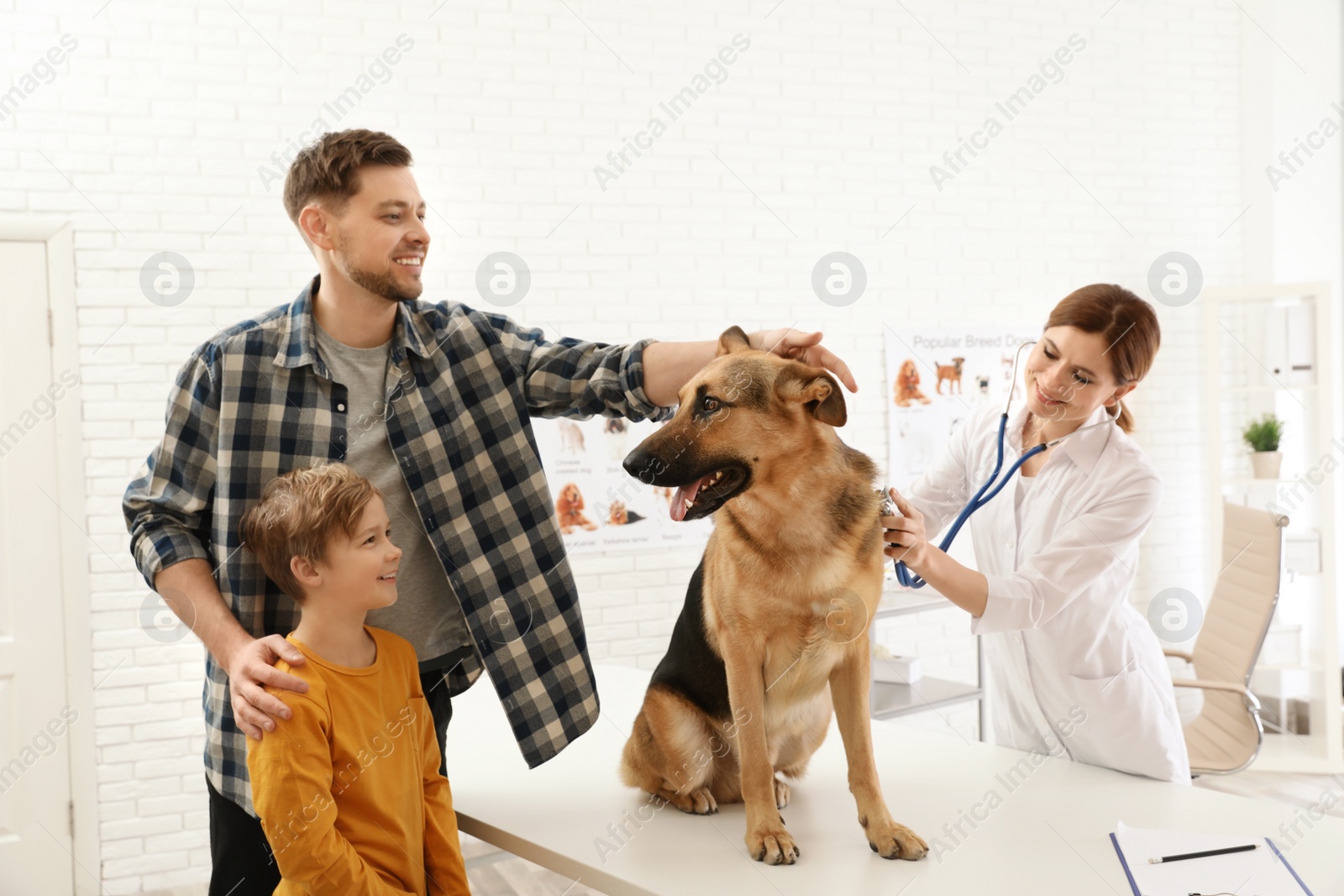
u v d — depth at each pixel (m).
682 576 3.64
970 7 4.04
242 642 1.25
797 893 1.08
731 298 3.73
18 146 2.91
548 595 1.48
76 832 2.96
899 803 1.32
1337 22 4.23
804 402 1.20
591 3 3.55
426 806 1.31
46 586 2.94
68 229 2.95
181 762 3.06
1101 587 1.54
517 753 1.67
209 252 3.08
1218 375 3.94
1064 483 1.56
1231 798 1.33
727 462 1.21
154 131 3.04
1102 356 1.47
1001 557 1.68
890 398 3.92
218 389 1.34
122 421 3.00
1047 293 4.14
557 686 1.47
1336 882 1.09
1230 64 4.32
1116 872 1.12
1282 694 3.86
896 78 3.96
